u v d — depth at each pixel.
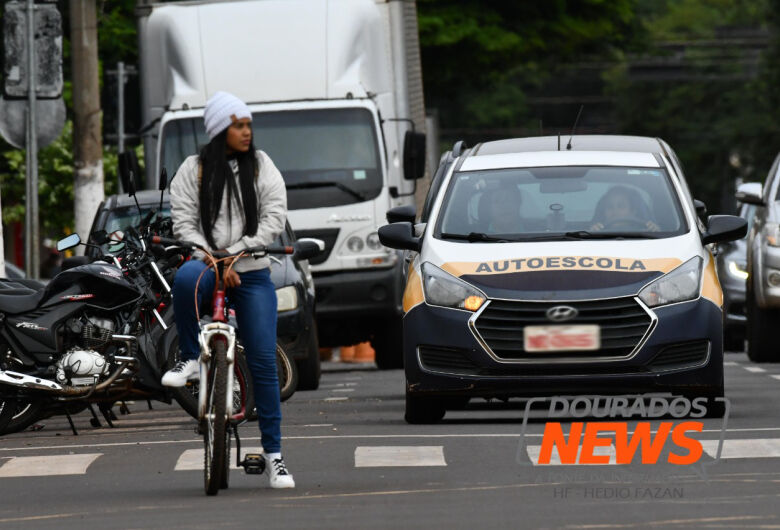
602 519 20.48
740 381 43.62
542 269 32.03
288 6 55.75
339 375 56.62
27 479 26.38
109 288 34.03
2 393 34.03
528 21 111.25
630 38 119.62
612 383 31.42
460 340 31.70
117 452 29.67
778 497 22.25
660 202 34.16
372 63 56.56
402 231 34.28
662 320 31.42
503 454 27.41
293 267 45.59
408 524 20.22
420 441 29.56
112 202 44.03
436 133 85.69
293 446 29.47
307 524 20.41
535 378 31.48
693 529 19.66
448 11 108.31
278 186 23.83
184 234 23.78
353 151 55.09
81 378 33.97
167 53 55.84
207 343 23.38
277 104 55.06
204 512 21.81
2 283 35.25
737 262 63.41
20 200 85.75
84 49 58.66
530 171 35.03
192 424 35.81
